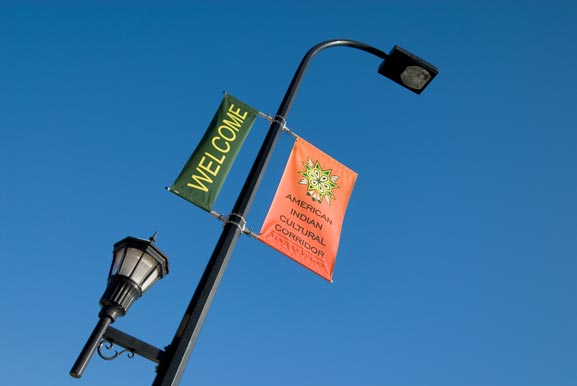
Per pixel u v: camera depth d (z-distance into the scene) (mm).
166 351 4883
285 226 6449
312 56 7840
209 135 6484
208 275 5297
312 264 6383
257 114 6965
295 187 6840
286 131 7086
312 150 7309
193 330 4867
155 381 4641
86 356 4781
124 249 5645
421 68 8102
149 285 5645
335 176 7324
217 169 6234
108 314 5148
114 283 5395
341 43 8312
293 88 7352
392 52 8086
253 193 6055
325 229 6773
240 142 6598
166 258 5801
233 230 5707
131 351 4973
